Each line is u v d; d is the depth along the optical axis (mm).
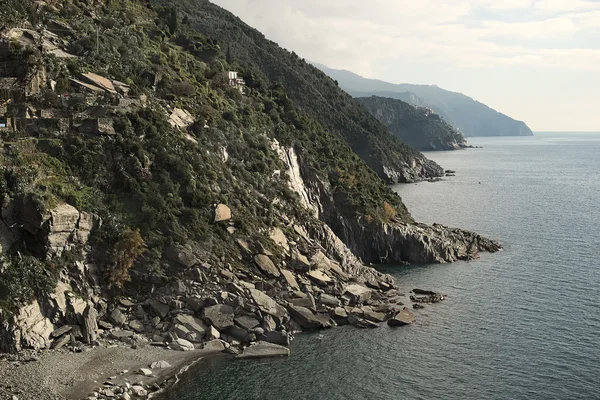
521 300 82250
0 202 61875
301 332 69000
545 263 103562
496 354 64062
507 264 103438
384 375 58750
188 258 71562
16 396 48250
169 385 53844
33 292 59281
